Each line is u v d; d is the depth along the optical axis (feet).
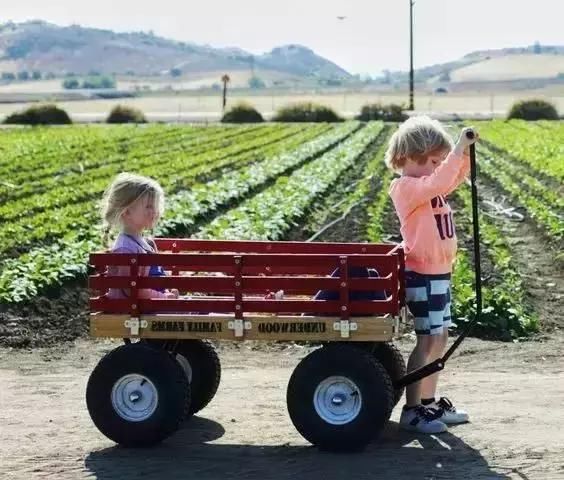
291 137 177.88
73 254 58.80
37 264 55.47
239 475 25.88
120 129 203.21
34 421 31.53
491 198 93.86
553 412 31.58
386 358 29.89
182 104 408.87
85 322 49.37
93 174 111.86
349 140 166.71
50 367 40.63
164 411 27.96
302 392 27.48
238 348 43.50
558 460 26.63
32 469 26.61
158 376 27.94
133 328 28.04
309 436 27.48
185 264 27.91
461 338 28.60
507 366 40.14
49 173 115.75
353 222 81.20
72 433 30.07
